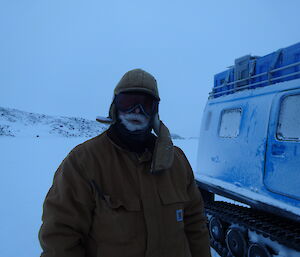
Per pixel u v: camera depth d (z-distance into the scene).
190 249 1.70
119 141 1.41
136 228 1.29
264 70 3.13
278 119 2.76
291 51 2.76
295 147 2.50
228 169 3.48
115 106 1.44
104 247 1.28
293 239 2.53
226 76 3.89
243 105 3.33
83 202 1.28
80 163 1.34
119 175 1.35
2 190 7.19
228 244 3.49
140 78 1.36
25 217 5.23
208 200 4.43
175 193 1.45
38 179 8.50
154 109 1.44
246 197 2.96
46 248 1.26
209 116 4.11
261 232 2.87
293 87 2.64
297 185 2.45
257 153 2.98
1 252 3.84
